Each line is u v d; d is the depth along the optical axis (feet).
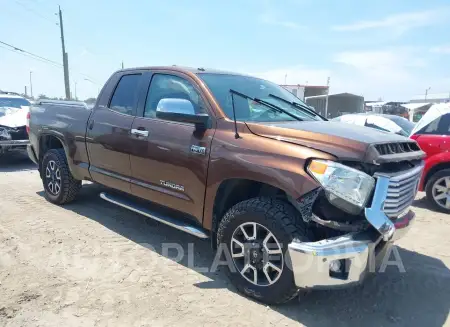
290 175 8.92
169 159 11.78
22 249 12.67
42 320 8.93
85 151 15.34
